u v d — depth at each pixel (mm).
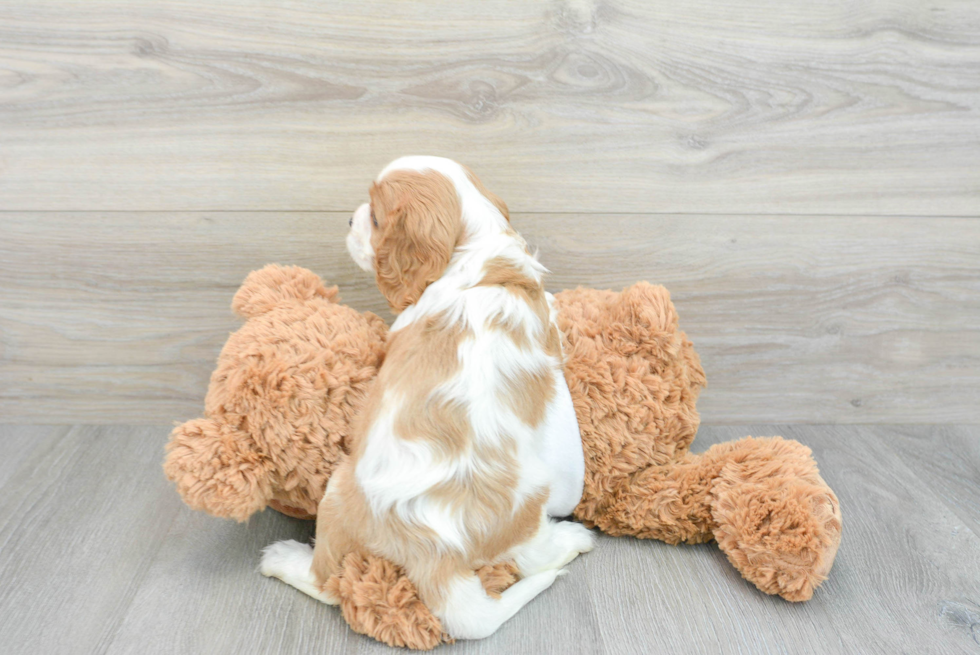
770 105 1508
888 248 1639
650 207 1572
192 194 1501
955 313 1707
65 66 1391
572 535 1326
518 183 1535
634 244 1601
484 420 1112
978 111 1540
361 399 1235
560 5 1402
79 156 1457
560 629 1152
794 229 1607
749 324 1688
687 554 1337
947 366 1757
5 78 1390
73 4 1349
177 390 1673
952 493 1541
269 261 1566
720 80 1481
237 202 1514
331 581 1147
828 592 1251
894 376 1760
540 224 1573
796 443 1369
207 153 1471
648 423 1336
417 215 1175
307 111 1450
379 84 1439
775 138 1533
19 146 1438
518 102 1470
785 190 1574
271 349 1217
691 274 1634
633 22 1426
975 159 1577
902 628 1176
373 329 1365
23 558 1259
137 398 1674
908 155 1565
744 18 1437
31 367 1628
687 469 1338
